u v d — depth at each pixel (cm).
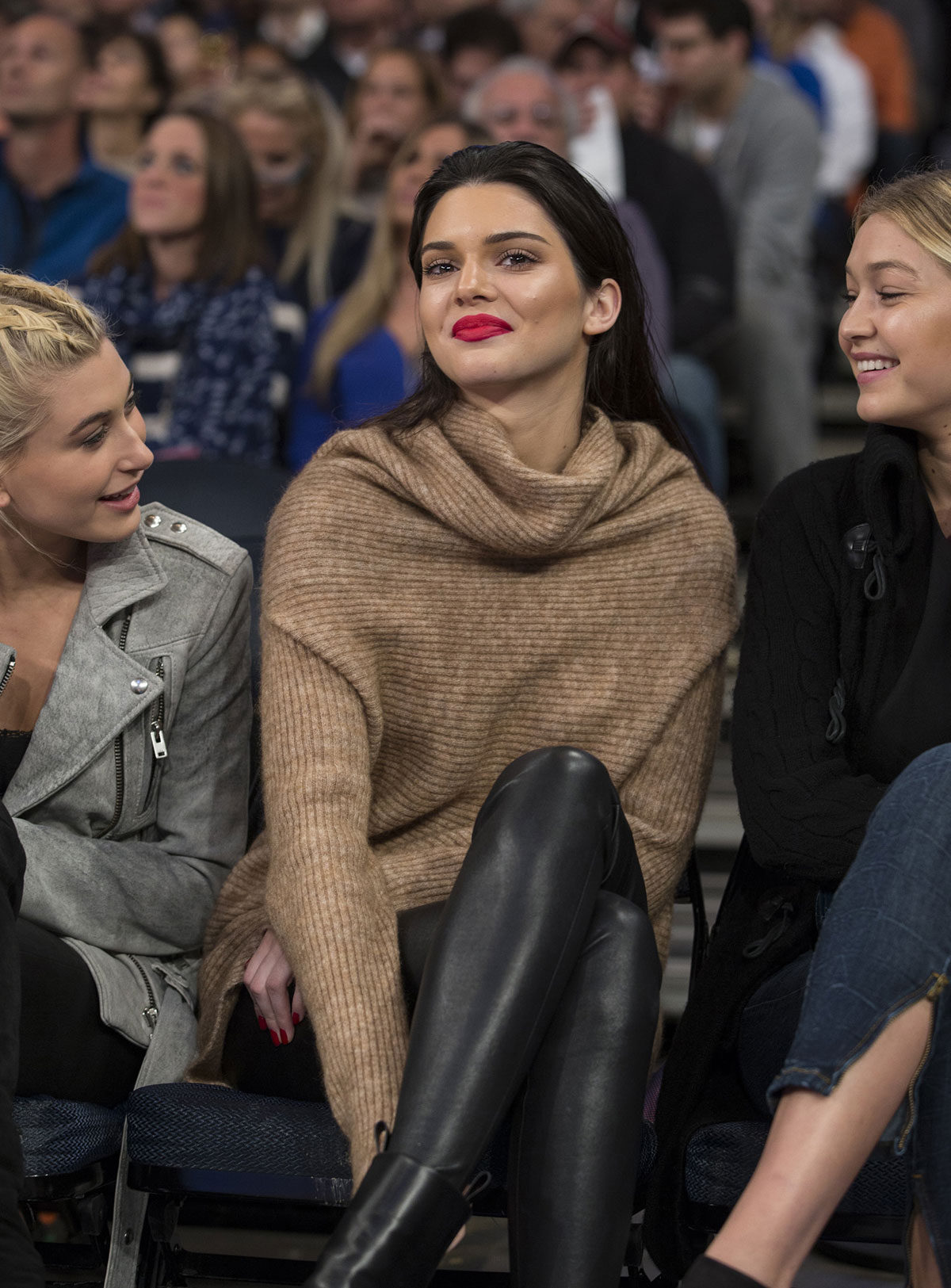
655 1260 606
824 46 2161
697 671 689
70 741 675
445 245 676
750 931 650
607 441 697
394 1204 494
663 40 1786
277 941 640
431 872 659
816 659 667
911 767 548
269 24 2384
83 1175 628
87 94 1705
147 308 1335
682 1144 600
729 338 1638
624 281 710
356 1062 561
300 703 645
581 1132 528
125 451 646
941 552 659
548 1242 521
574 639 686
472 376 674
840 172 2145
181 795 703
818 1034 506
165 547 706
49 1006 617
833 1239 592
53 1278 767
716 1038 633
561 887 545
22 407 619
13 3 1725
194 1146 608
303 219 1563
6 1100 521
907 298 633
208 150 1322
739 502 1670
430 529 676
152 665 688
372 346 1362
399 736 683
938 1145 525
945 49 2491
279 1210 775
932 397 641
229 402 1322
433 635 675
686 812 689
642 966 553
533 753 585
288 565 667
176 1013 677
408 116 1634
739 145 1745
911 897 519
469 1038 518
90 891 660
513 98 1592
